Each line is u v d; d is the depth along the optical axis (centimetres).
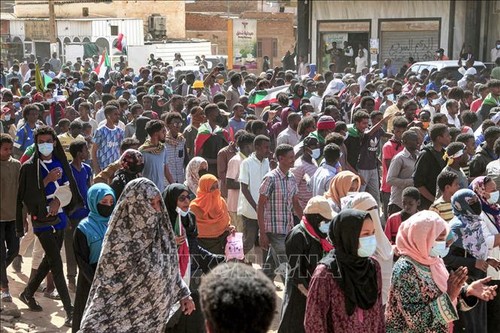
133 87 2672
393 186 1254
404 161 1247
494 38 3844
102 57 3678
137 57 4903
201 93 2300
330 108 1608
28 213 1067
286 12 6431
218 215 1014
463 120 1555
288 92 1964
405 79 2978
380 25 4122
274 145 1662
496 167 1110
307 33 4347
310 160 1161
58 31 5581
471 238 852
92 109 2245
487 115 1761
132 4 6034
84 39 5441
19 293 1156
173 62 4834
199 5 6738
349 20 4212
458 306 739
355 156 1355
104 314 721
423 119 1543
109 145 1481
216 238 1014
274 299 371
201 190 1011
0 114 1794
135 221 725
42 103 1923
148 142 1241
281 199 1033
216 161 1384
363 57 4128
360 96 2066
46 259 1054
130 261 723
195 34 6325
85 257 877
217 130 1399
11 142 1097
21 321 1035
